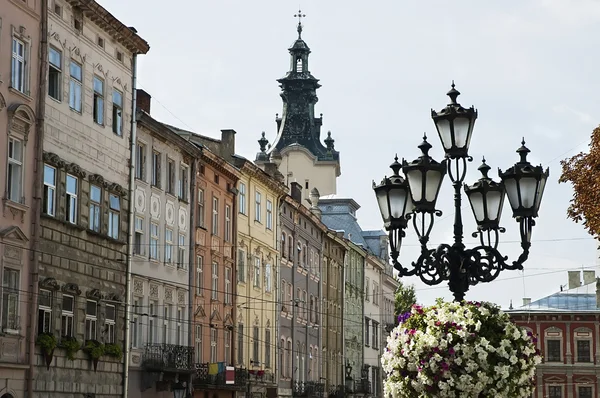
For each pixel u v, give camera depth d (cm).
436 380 1625
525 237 1708
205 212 5531
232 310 5919
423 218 1694
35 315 3575
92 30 4194
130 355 4506
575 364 10625
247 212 6272
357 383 9269
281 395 6875
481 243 1709
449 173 1705
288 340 7162
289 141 12494
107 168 4322
